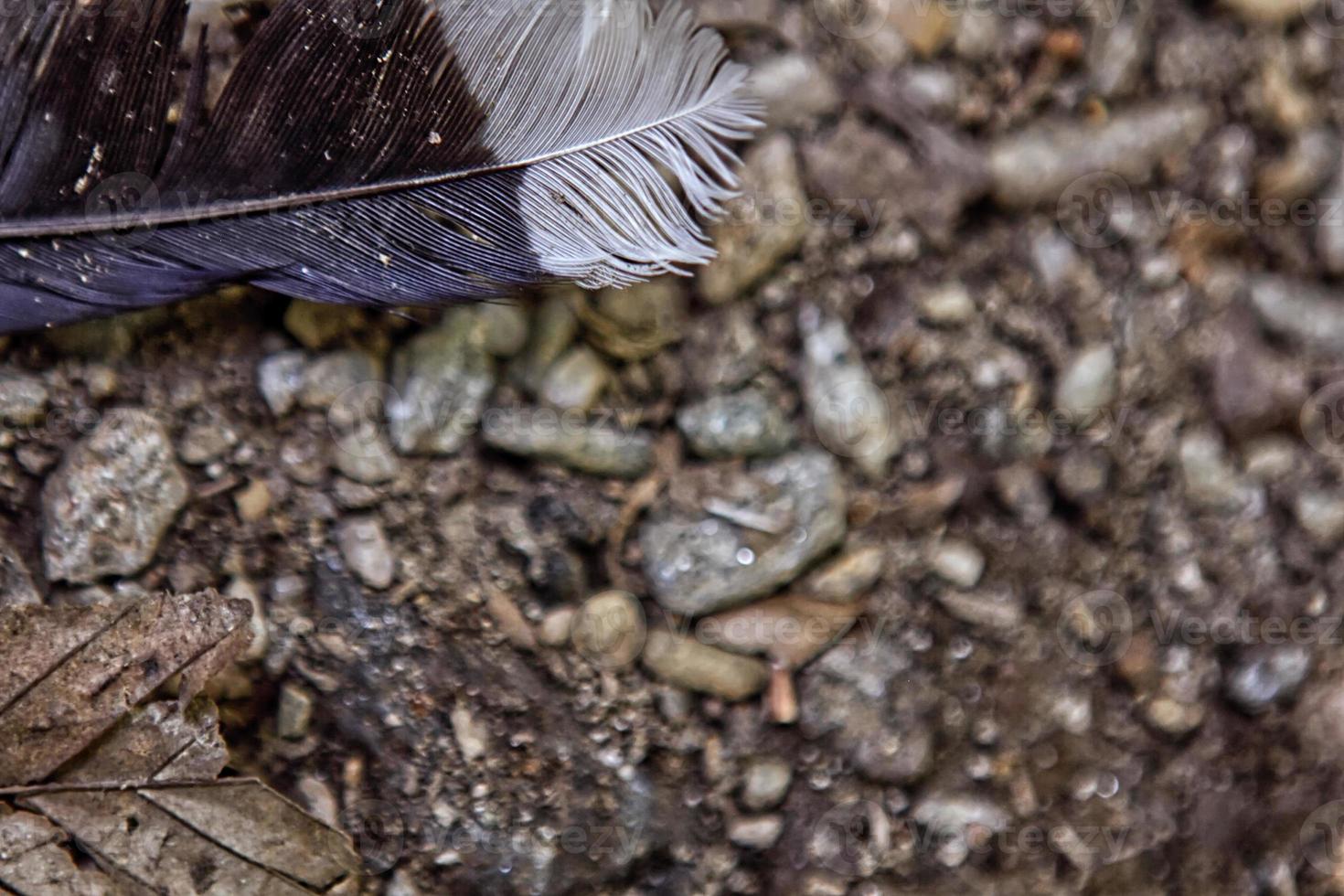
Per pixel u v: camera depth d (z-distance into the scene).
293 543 0.32
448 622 0.32
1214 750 0.33
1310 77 0.33
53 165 0.30
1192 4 0.33
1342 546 0.33
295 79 0.30
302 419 0.32
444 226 0.31
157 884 0.30
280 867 0.31
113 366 0.31
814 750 0.32
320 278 0.31
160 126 0.30
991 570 0.32
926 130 0.32
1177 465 0.33
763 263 0.32
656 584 0.32
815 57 0.32
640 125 0.31
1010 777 0.32
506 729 0.32
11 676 0.30
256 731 0.31
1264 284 0.33
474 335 0.32
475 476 0.32
